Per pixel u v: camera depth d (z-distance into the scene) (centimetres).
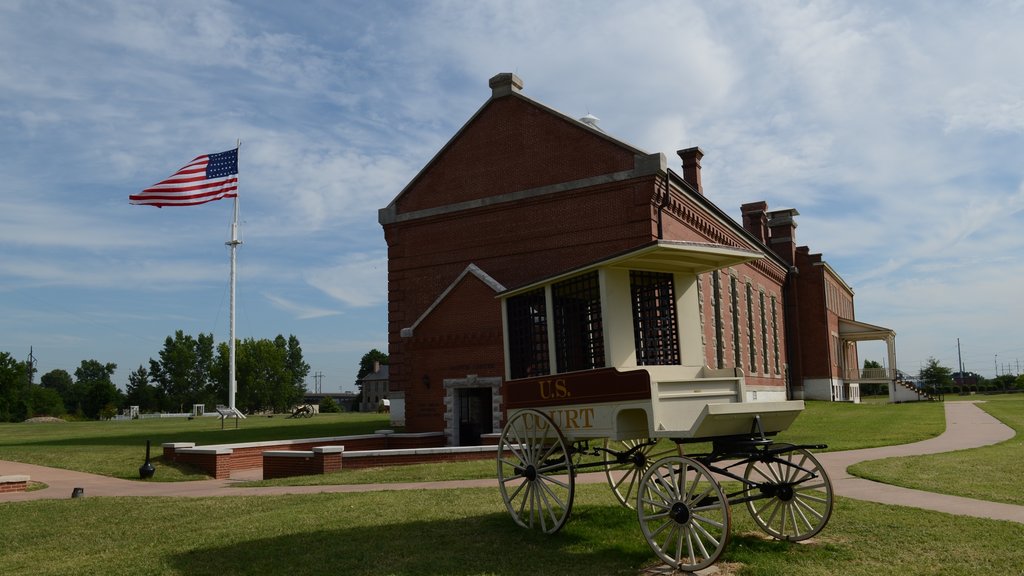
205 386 13625
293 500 1362
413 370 2977
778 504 909
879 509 1039
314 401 19562
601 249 2803
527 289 1107
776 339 4981
